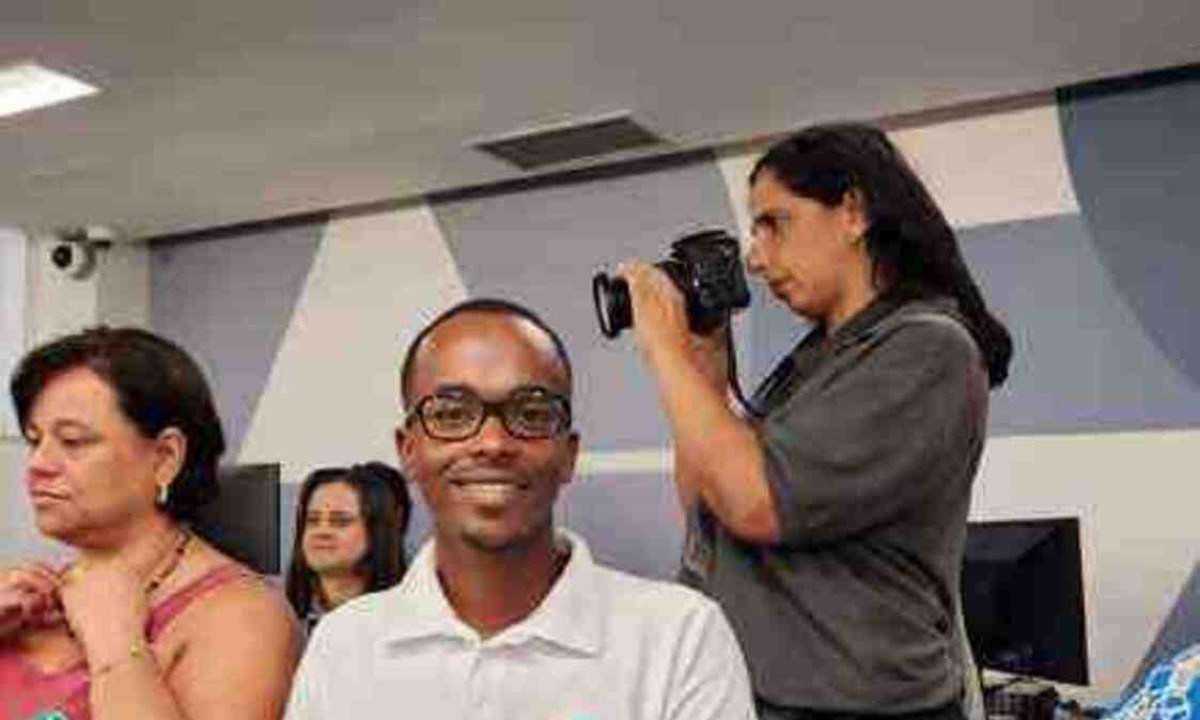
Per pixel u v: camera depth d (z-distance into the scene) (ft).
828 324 4.40
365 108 11.51
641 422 13.05
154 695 3.66
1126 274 10.84
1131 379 10.75
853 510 3.90
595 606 3.49
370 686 3.45
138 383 4.00
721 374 4.54
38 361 4.06
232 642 3.85
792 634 4.02
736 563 4.16
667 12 9.39
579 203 13.64
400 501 10.96
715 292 4.40
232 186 14.10
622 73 10.62
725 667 3.49
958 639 4.27
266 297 15.78
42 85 11.03
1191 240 10.57
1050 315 11.16
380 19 9.58
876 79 10.78
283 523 15.29
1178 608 10.37
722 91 11.04
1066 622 8.46
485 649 3.40
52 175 13.58
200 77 10.77
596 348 13.38
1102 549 10.73
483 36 9.87
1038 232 11.27
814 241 4.31
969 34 9.80
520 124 11.96
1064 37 9.88
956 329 4.08
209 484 4.24
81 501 3.95
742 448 3.98
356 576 10.68
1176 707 3.75
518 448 3.35
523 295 13.91
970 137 11.62
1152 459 10.60
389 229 14.92
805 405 4.04
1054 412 11.05
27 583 4.02
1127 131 10.91
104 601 3.84
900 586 4.02
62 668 3.92
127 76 10.75
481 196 14.28
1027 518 10.03
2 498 10.70
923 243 4.30
